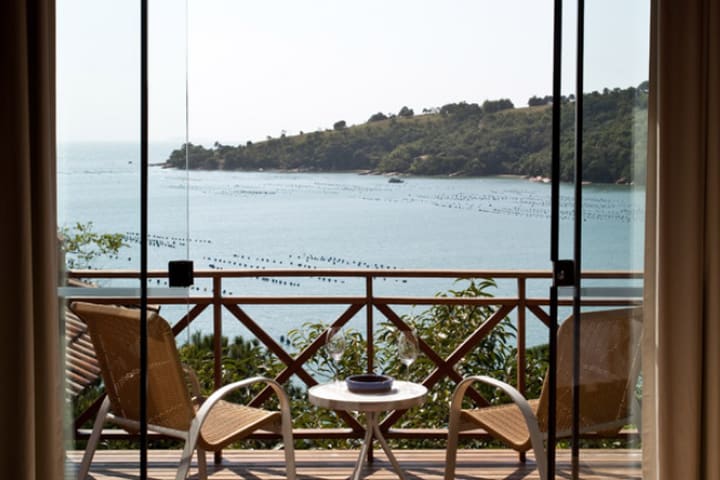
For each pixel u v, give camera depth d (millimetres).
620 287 3117
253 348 7336
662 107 2998
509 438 3492
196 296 4797
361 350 6582
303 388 6961
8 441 2928
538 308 4852
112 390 3211
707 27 2984
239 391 6867
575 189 3105
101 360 3191
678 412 2990
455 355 4930
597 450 3133
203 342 8039
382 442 3977
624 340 3129
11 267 2906
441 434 4809
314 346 4898
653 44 3082
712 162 2977
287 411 3756
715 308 2977
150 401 3262
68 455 3203
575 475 3137
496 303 4852
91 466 3211
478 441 6527
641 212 3119
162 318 3188
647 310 3104
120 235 3154
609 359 3125
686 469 2990
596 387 3123
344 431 4777
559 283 3102
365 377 3920
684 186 2982
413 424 6375
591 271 3111
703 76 2992
